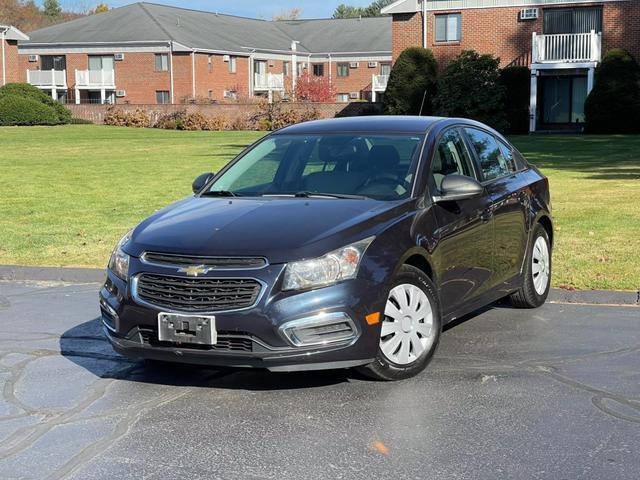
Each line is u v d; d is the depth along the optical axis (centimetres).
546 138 3247
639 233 1068
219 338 516
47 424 500
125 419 507
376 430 482
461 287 632
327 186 624
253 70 6359
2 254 1023
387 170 625
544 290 776
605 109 3541
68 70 5981
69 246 1070
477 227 648
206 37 6038
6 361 632
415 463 436
